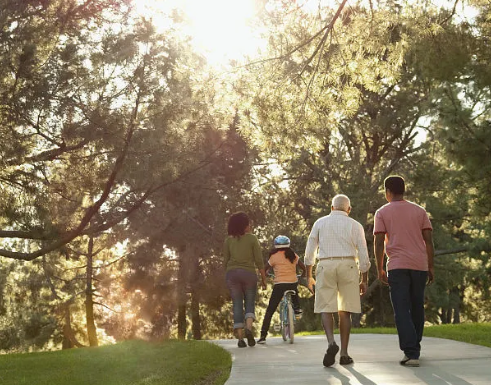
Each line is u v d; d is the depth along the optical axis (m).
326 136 13.44
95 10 15.39
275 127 12.99
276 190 32.75
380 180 32.69
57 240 16.88
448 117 16.66
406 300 7.74
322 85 13.04
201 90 13.87
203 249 26.67
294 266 11.79
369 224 32.97
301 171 33.41
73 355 11.77
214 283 27.78
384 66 13.05
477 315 46.22
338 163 32.19
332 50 12.87
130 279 27.52
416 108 30.53
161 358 10.00
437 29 12.59
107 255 33.59
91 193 16.22
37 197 15.51
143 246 26.69
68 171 15.82
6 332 33.97
